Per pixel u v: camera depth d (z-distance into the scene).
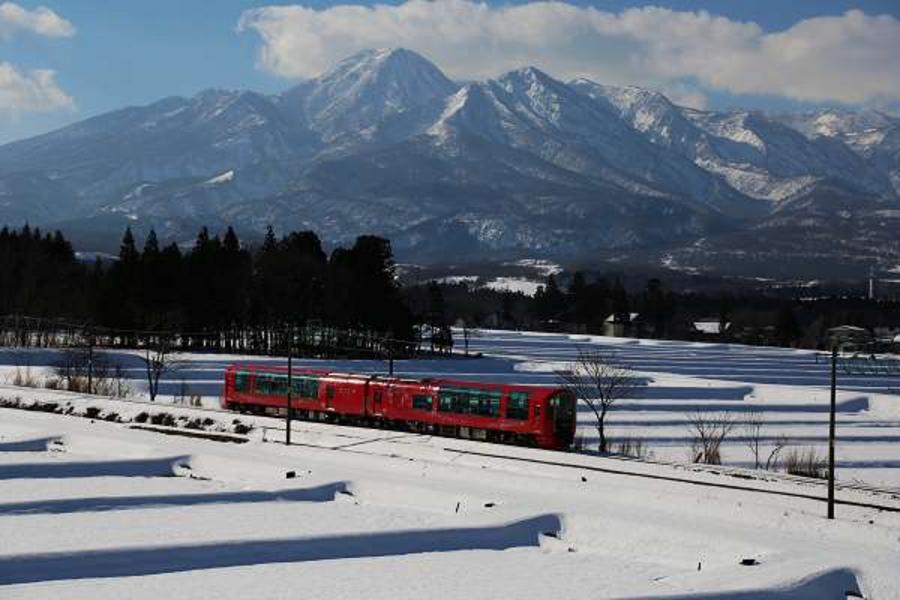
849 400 104.50
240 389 76.94
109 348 123.56
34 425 65.44
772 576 34.03
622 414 86.94
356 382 69.62
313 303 140.00
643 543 39.69
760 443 75.12
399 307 150.38
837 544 38.53
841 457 70.25
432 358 143.50
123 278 136.75
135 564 35.50
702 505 44.09
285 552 37.78
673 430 78.56
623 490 47.03
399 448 58.50
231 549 37.53
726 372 142.00
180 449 56.97
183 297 137.88
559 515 42.66
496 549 39.78
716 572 35.59
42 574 33.81
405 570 36.00
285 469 51.62
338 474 50.25
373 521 42.59
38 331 127.56
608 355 158.25
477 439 63.00
